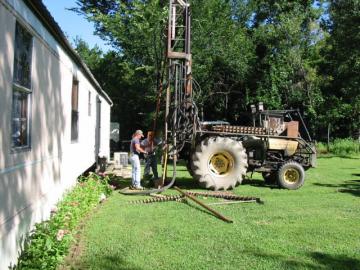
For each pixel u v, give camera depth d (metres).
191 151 11.35
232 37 25.45
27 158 5.25
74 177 9.38
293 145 12.08
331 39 25.20
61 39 7.20
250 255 5.37
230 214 7.77
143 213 7.79
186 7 11.07
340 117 27.69
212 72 25.95
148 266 4.93
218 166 10.96
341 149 26.06
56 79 7.08
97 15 23.67
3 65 4.26
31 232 5.16
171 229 6.59
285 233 6.45
